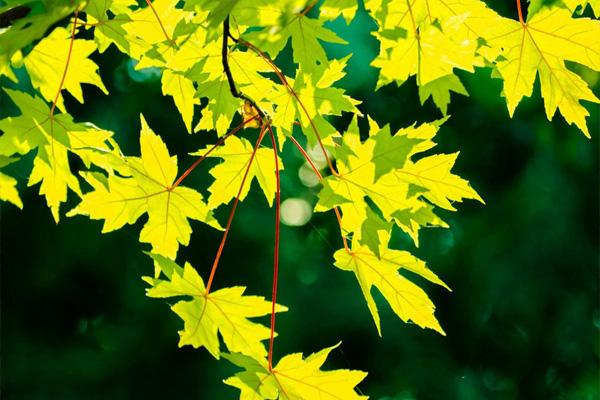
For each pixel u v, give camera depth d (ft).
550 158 25.18
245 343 6.86
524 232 25.52
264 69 7.27
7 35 5.81
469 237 26.40
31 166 21.02
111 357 25.45
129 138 22.33
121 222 7.12
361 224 6.76
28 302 24.75
